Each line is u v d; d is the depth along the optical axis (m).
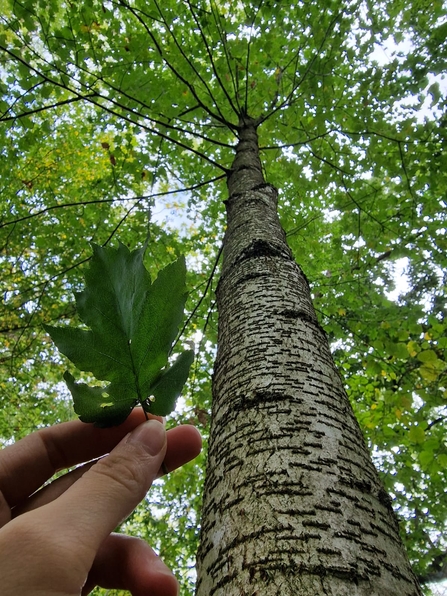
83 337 0.79
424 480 4.84
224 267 2.00
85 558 0.64
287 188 5.43
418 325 3.85
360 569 0.62
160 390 0.83
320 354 1.26
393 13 3.69
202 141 5.09
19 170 5.68
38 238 4.56
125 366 0.81
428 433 4.49
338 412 1.02
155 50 4.14
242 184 2.92
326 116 4.02
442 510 4.76
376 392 4.44
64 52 3.45
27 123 3.82
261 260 1.83
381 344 3.98
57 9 3.38
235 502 0.78
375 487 0.85
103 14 3.49
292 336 1.30
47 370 6.71
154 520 6.77
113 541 1.00
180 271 0.84
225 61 4.25
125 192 4.79
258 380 1.10
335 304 4.73
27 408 7.23
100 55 3.74
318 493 0.76
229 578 0.64
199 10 3.56
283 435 0.90
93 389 0.80
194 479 3.97
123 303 0.82
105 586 0.98
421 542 5.81
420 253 4.48
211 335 4.70
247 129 3.91
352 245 4.64
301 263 5.09
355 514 0.73
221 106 4.59
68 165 6.39
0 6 4.01
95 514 0.69
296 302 1.51
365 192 4.50
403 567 0.68
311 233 5.36
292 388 1.06
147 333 0.82
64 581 0.61
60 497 0.71
